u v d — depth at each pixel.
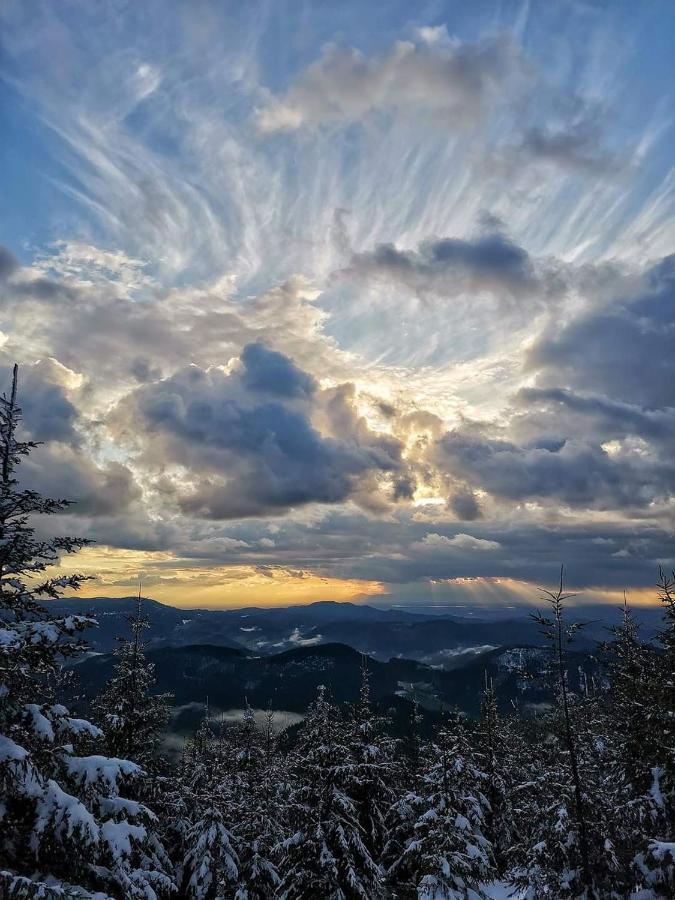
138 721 21.94
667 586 19.25
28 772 11.75
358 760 24.78
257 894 24.14
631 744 20.83
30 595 13.45
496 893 26.50
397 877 24.83
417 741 32.44
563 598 20.06
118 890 12.20
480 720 35.16
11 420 14.03
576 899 18.69
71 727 13.24
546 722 20.34
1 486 13.34
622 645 23.55
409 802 24.12
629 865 18.42
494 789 31.05
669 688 18.47
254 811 25.83
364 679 28.03
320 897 21.11
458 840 21.83
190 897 22.02
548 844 19.88
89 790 13.17
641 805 19.67
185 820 23.55
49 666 12.89
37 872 11.76
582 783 19.92
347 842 21.67
